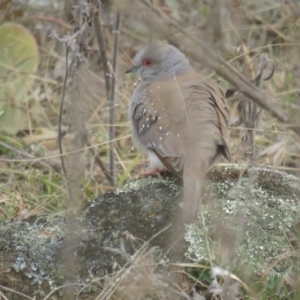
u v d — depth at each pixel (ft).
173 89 35.65
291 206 33.45
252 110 38.91
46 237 32.71
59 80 49.88
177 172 33.04
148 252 31.53
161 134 34.37
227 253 31.14
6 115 47.37
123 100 47.83
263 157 42.22
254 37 51.31
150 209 33.09
